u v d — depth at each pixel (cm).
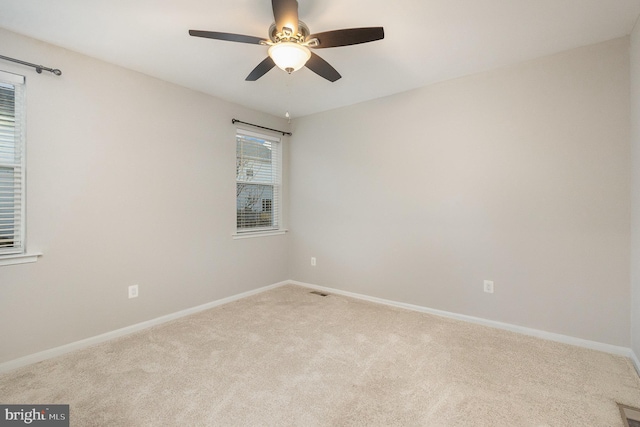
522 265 265
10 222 216
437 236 311
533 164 259
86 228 245
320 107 382
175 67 269
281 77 291
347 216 379
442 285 308
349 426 152
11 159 215
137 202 276
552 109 251
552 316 253
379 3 184
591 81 235
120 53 244
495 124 276
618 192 228
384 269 349
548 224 254
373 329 273
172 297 302
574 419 158
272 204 423
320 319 298
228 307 336
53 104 229
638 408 166
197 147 324
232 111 360
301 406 168
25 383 190
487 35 221
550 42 231
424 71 280
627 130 224
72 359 221
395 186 338
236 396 176
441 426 152
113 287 260
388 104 341
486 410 164
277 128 418
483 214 284
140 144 278
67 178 236
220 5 186
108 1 181
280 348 236
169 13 193
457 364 212
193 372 202
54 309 229
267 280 407
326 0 180
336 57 253
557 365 211
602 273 234
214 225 341
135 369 206
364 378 195
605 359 219
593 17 200
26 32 213
